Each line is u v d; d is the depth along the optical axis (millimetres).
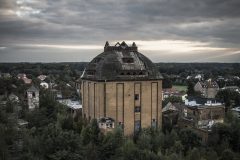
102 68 79812
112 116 78938
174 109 109250
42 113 92125
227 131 78875
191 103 113188
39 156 57188
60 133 60688
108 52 83438
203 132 81688
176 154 61688
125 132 80188
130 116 80688
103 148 62094
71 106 110812
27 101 109375
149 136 71000
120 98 79500
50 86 197250
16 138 67875
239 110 130375
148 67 83750
